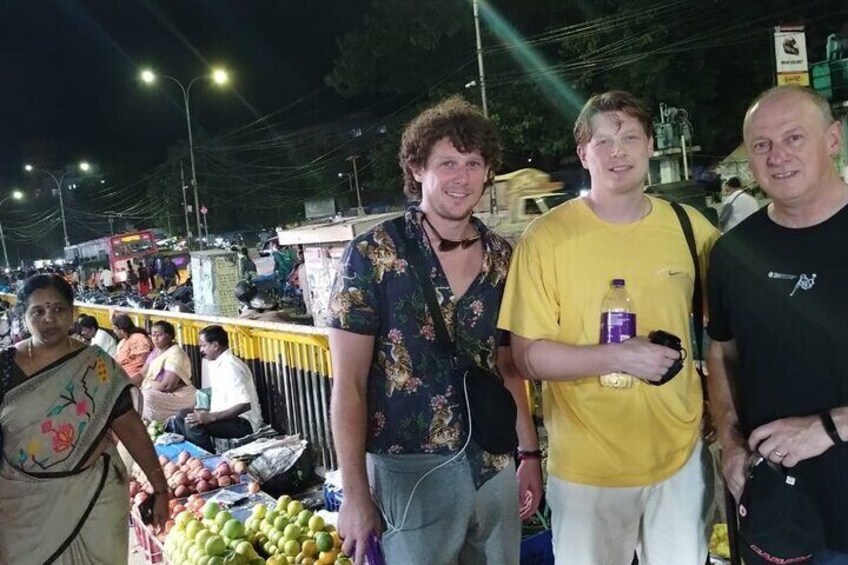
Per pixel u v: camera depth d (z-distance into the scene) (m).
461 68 27.48
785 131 2.24
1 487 3.18
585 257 2.59
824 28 22.39
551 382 2.75
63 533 3.23
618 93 2.58
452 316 2.53
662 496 2.65
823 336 2.21
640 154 2.55
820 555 2.25
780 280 2.30
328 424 5.94
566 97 24.56
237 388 6.56
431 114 2.53
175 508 4.80
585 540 2.69
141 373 8.14
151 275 29.81
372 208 42.91
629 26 22.81
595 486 2.63
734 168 17.05
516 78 25.34
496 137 2.56
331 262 8.70
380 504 2.53
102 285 29.84
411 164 2.55
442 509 2.48
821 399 2.22
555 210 2.73
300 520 4.18
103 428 3.35
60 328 3.26
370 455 2.55
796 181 2.23
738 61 23.05
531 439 2.97
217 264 12.73
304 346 6.30
